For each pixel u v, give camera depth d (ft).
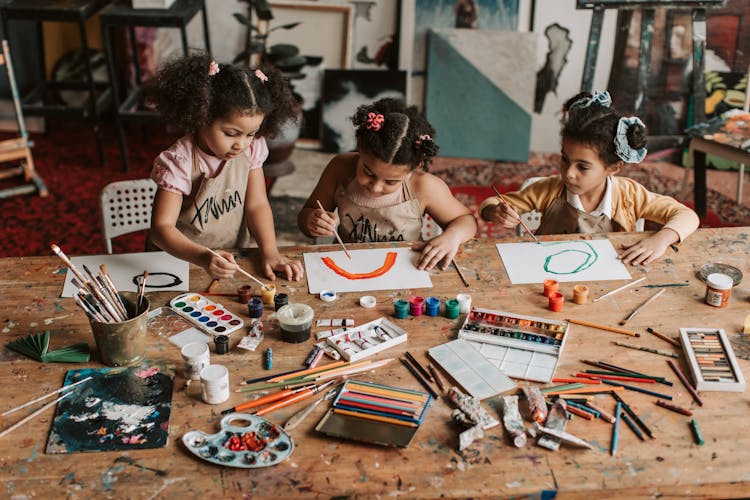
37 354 5.41
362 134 6.49
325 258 6.74
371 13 14.62
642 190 7.55
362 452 4.63
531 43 14.28
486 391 5.12
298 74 14.10
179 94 6.24
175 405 5.00
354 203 7.43
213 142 6.48
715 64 13.89
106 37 13.38
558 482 4.42
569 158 6.98
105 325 5.15
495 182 14.15
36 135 15.58
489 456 4.60
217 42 15.16
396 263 6.67
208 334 5.71
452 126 15.03
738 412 4.96
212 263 6.22
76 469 4.48
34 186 13.43
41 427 4.80
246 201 7.41
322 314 5.96
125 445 4.66
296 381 5.22
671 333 5.74
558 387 5.17
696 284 6.37
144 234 12.40
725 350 5.49
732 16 13.51
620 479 4.44
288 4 14.69
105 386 5.14
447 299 6.17
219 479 4.43
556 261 6.71
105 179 14.05
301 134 15.33
